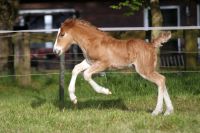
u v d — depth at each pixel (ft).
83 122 35.63
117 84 51.85
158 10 55.11
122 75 52.90
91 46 37.04
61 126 34.63
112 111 39.45
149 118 35.91
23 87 57.88
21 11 82.99
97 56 36.91
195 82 51.62
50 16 83.35
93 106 42.80
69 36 37.60
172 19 78.95
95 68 36.81
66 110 40.78
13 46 61.93
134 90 50.85
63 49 37.73
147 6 57.26
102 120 36.09
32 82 60.18
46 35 59.16
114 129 33.12
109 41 36.99
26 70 58.13
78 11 82.17
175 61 67.77
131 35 55.62
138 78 52.44
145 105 44.16
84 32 37.35
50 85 59.47
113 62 36.96
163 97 37.58
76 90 52.42
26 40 57.82
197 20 77.77
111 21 81.00
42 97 50.42
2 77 59.21
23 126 34.99
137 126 33.94
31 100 47.83
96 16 81.56
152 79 37.06
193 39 56.13
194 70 56.85
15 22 71.26
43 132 32.96
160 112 37.37
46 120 36.60
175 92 49.52
